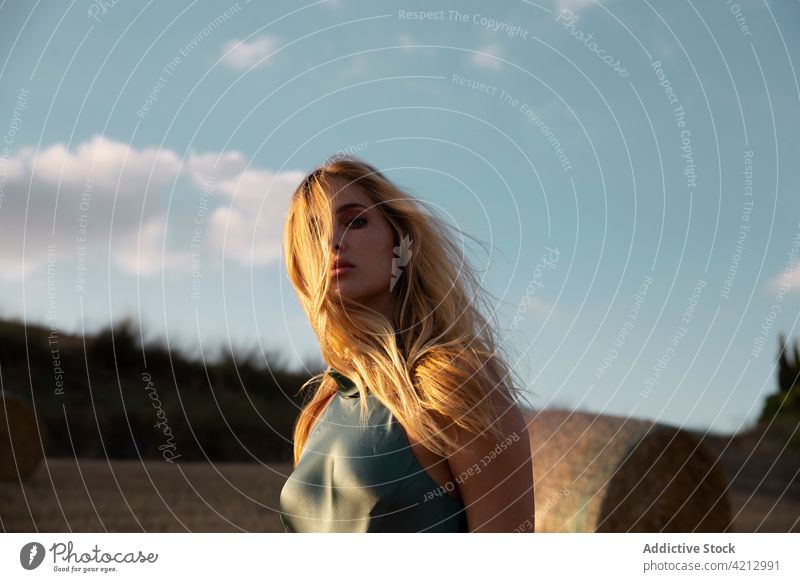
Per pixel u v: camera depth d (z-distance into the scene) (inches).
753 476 392.5
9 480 328.8
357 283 87.7
